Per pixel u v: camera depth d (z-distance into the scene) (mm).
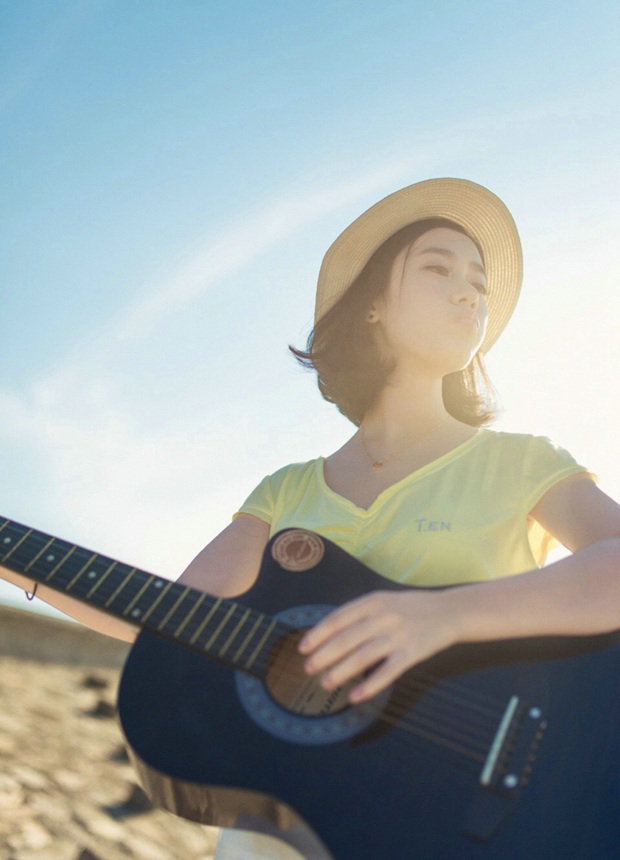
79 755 6410
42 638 10164
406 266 1942
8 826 4512
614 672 1274
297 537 1536
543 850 1128
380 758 1225
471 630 1283
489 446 1707
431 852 1138
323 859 1242
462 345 1850
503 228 2238
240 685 1340
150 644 1412
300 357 2148
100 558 1590
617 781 1179
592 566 1334
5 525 1682
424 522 1564
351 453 1900
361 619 1272
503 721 1236
